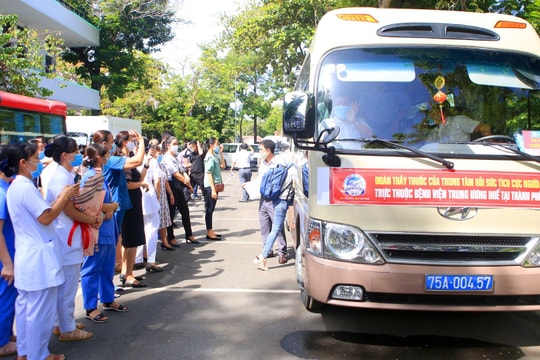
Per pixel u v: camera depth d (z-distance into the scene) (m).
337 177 4.06
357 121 4.33
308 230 4.26
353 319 5.08
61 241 4.39
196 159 10.44
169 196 8.52
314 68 4.70
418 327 4.86
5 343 4.33
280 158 7.42
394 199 4.00
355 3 11.80
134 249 6.23
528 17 6.96
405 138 4.27
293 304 5.59
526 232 4.01
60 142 4.39
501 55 4.61
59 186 4.35
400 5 10.06
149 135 35.59
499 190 4.03
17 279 3.83
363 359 4.12
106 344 4.47
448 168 4.04
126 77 28.28
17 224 3.83
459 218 3.98
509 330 4.78
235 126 43.25
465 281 3.90
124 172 5.84
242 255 8.11
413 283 3.90
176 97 35.38
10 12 20.22
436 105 4.40
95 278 5.07
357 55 4.54
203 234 10.05
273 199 7.09
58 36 24.50
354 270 3.95
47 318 3.91
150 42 30.03
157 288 6.24
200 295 5.94
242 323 4.99
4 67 13.66
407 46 4.58
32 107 12.19
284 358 4.14
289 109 4.14
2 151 3.86
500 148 4.22
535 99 4.50
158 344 4.46
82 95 24.58
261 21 26.39
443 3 9.07
